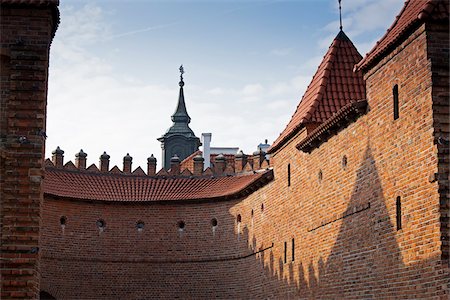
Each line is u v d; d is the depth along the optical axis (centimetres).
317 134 3778
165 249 5509
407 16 2942
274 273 4625
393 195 2961
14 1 2464
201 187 5634
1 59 2478
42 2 2469
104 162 5722
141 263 5481
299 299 4144
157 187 5675
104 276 5388
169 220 5559
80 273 5309
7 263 2359
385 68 3061
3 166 2411
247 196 5197
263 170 5472
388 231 2998
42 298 5172
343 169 3531
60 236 5244
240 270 5231
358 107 3278
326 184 3759
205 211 5503
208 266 5406
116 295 5384
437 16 2664
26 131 2436
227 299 5275
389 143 3012
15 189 2400
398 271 2892
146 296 5434
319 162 3869
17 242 2375
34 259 2373
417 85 2758
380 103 3109
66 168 5547
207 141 6994
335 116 3494
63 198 5266
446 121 2636
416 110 2766
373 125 3184
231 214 5378
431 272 2616
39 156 2431
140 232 5534
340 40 4312
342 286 3503
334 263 3612
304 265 4066
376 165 3144
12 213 2389
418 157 2748
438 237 2569
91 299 5306
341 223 3538
